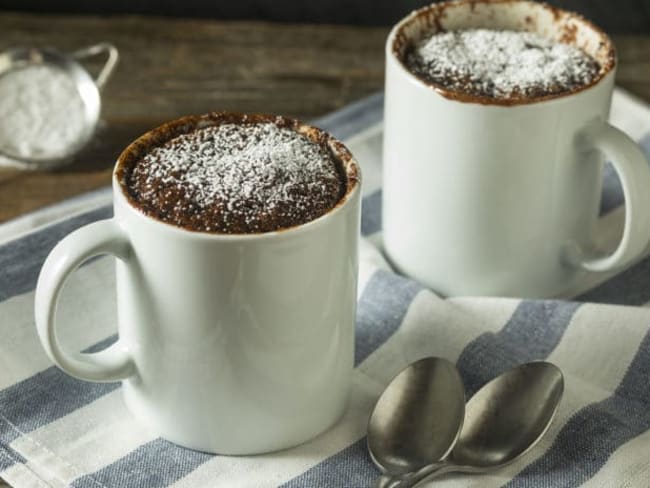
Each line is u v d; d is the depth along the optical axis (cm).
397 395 65
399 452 63
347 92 89
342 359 64
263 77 89
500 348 68
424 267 71
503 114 67
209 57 91
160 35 93
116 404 66
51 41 92
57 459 63
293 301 61
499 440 64
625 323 68
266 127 64
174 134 63
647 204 68
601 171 71
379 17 100
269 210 60
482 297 70
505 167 68
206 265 59
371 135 80
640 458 64
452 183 69
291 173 61
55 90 85
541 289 72
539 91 68
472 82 68
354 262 62
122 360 63
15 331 68
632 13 99
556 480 63
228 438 63
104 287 71
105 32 93
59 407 66
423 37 72
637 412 66
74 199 75
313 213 60
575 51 71
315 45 93
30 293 69
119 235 60
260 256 59
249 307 60
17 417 65
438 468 63
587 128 68
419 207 70
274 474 63
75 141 82
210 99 87
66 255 60
